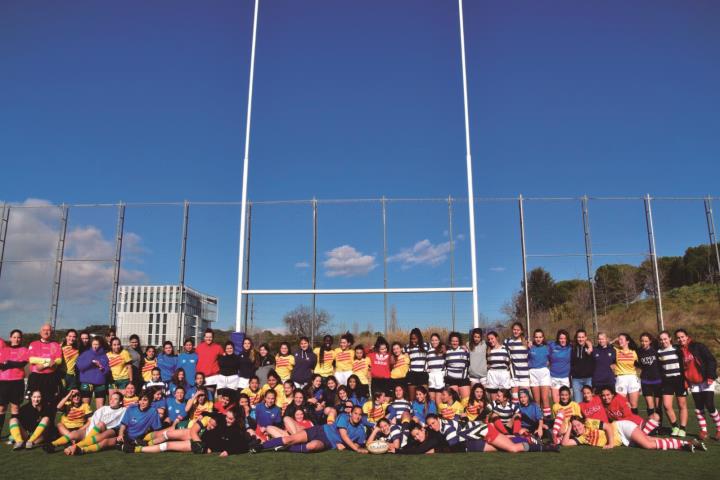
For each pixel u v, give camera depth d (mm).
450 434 7184
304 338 10172
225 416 7297
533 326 17594
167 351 10164
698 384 8000
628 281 18688
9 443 7902
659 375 8547
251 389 8758
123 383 9719
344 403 7840
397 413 8023
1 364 8266
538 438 7742
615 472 5785
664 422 9703
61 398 8398
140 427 7703
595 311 14742
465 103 13977
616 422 7602
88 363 9250
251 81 14547
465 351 9469
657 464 6195
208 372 9844
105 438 7457
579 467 6066
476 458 6719
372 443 7172
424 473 5832
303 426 7824
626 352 9102
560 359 9203
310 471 5984
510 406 7941
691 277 28047
